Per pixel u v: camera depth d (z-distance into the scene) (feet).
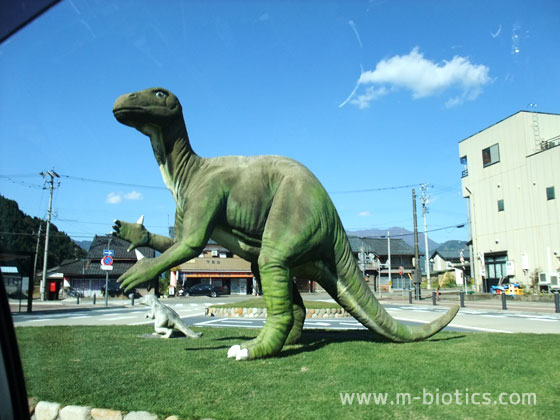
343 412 12.34
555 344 22.03
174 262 18.98
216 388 14.56
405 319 47.50
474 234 116.26
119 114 20.12
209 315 57.21
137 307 84.33
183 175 21.03
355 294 21.70
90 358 19.52
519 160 103.96
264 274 19.42
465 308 70.95
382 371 16.30
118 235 21.90
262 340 18.98
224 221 20.39
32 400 13.93
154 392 14.28
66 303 107.45
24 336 27.25
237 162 21.15
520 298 91.09
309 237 19.80
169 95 20.68
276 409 12.60
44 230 119.24
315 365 17.42
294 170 20.76
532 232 99.91
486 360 18.02
